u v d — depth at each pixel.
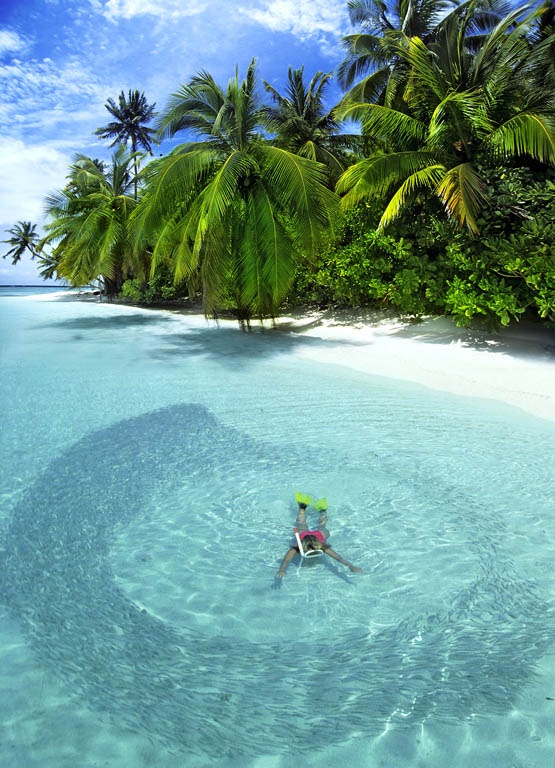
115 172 31.33
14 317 25.98
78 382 10.02
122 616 3.17
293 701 2.48
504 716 2.36
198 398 8.59
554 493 4.71
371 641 2.89
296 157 13.88
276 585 3.45
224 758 2.17
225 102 14.45
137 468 5.60
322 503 4.06
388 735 2.28
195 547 3.97
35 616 3.21
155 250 16.09
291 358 12.16
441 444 6.09
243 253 14.94
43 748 2.25
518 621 3.01
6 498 4.90
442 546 3.87
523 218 10.38
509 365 9.74
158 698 2.52
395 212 11.48
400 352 11.82
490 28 19.81
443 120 11.16
